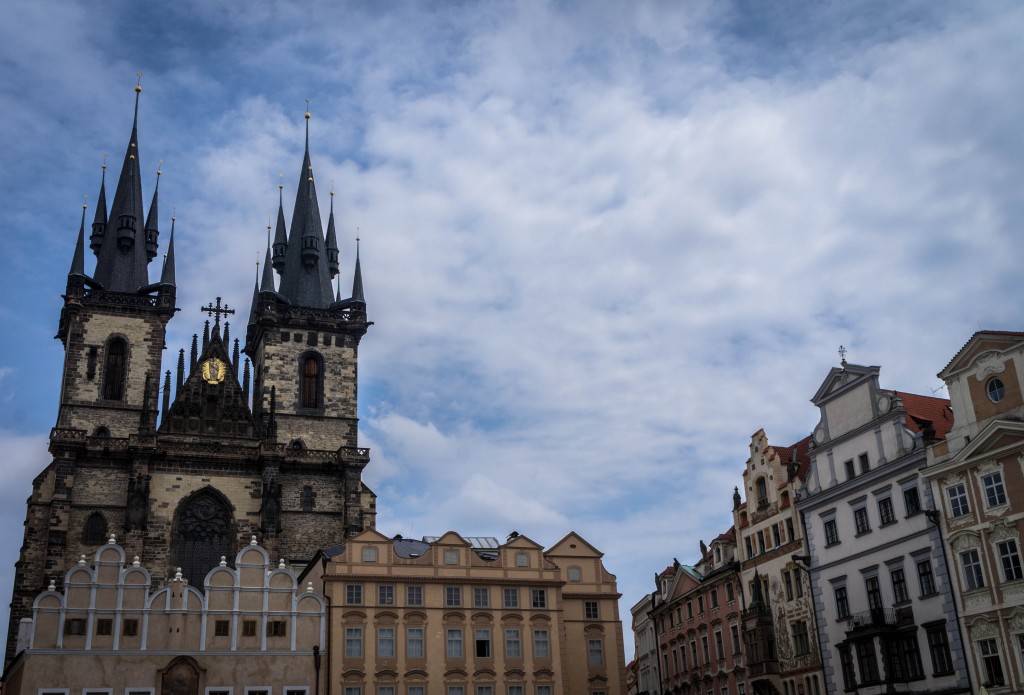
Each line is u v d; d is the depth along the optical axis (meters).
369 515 124.06
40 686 79.00
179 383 123.25
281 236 149.62
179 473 116.31
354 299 134.88
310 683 86.19
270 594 87.88
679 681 106.19
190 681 83.00
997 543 67.69
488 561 96.25
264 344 129.75
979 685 67.50
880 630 73.81
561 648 94.69
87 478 112.81
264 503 116.62
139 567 84.69
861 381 80.38
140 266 129.38
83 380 119.69
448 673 90.56
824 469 83.38
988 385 70.31
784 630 86.19
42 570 109.25
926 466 73.44
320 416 128.12
